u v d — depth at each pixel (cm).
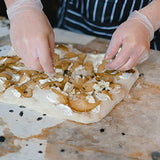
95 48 90
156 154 64
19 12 70
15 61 79
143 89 77
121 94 73
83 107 69
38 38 66
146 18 76
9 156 62
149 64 85
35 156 62
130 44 71
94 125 68
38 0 74
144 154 64
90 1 93
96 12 94
